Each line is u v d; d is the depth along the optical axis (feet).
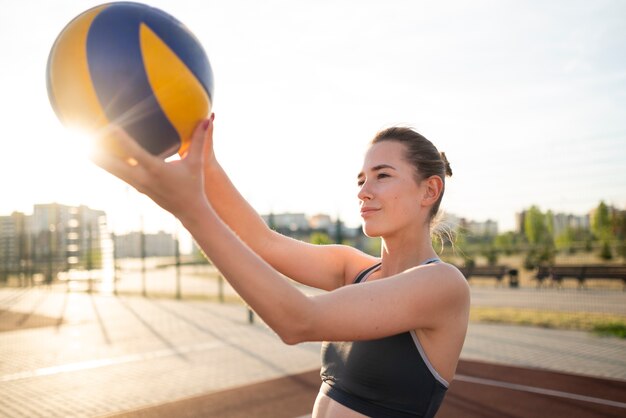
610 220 84.48
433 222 6.22
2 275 100.42
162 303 58.03
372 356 4.82
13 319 46.06
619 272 60.44
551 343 31.27
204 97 4.15
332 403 5.09
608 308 44.96
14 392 22.20
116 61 3.77
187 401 20.54
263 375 24.77
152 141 4.02
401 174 5.24
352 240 80.43
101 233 76.28
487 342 31.81
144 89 3.81
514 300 52.70
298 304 3.68
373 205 5.27
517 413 18.42
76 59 3.80
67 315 48.67
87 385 23.24
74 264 85.66
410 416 4.71
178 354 29.94
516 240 93.61
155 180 3.31
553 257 80.79
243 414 18.83
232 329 38.99
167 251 145.89
